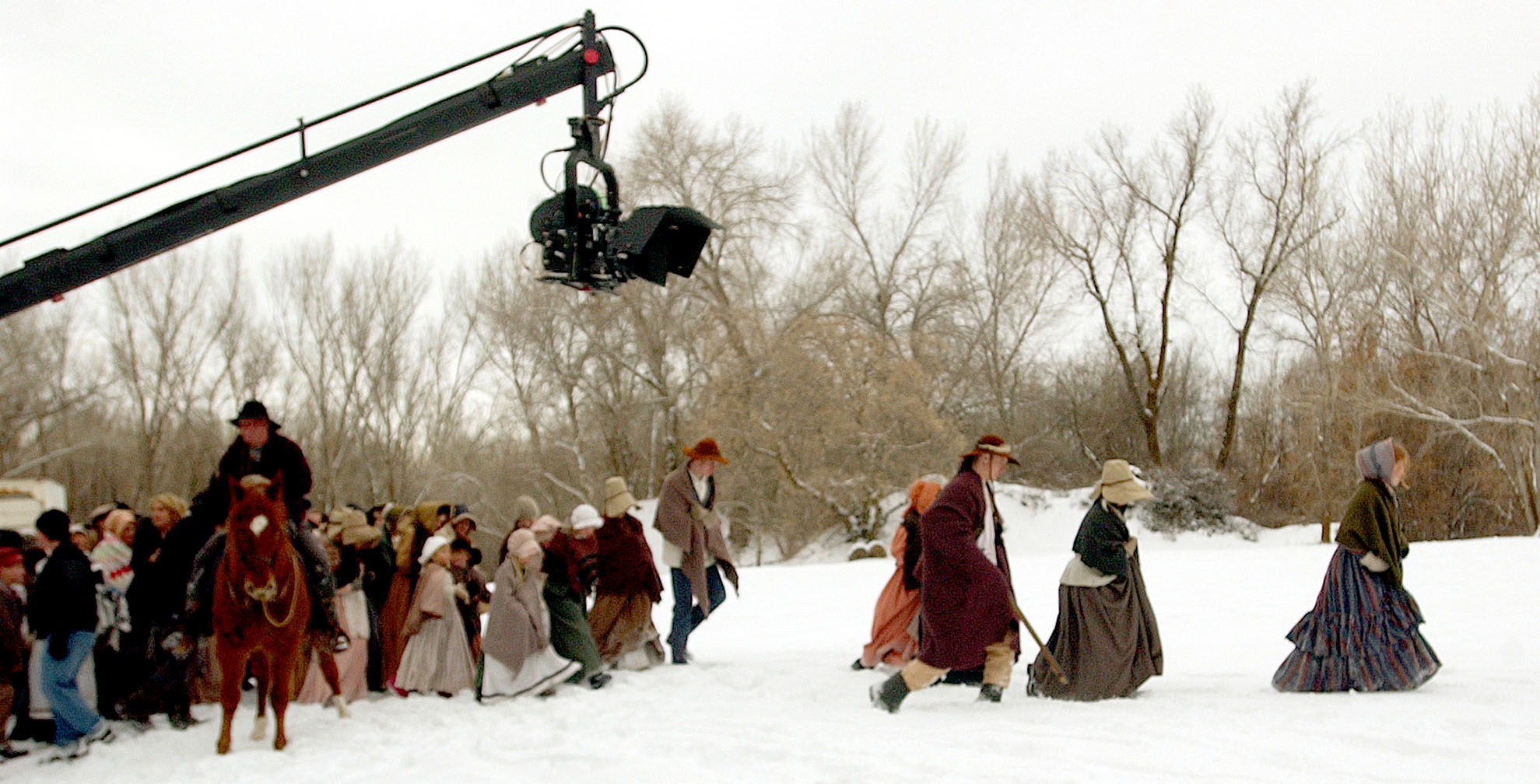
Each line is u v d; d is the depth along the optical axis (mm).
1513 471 33031
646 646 11078
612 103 8984
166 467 42438
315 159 8734
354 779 6996
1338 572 7977
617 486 11086
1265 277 39938
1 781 7676
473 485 44000
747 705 8750
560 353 40469
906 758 6469
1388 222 34406
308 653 10195
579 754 7145
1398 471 7930
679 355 39781
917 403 35688
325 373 45156
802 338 36688
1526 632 10000
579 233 8617
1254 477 45844
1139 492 8070
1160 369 42219
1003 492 37719
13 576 8555
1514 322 32188
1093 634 8062
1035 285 44156
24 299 8539
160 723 9320
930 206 41062
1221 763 6004
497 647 9859
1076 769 6004
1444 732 6426
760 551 38062
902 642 9812
